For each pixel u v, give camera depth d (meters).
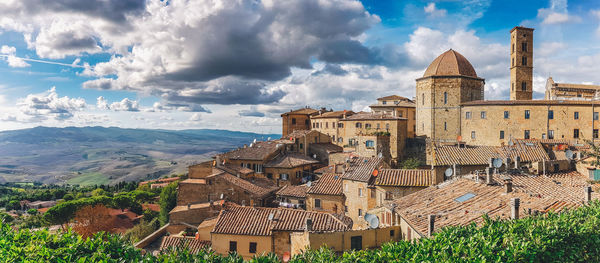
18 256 11.42
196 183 62.69
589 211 17.22
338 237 25.50
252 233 36.31
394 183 42.47
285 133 122.38
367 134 77.56
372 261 12.78
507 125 77.56
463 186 30.30
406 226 25.61
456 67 84.56
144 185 153.88
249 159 79.12
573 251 14.33
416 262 12.27
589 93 102.25
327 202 52.28
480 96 86.94
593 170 36.94
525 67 97.12
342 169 60.31
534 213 20.00
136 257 12.66
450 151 46.69
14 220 103.19
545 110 76.25
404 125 85.88
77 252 12.24
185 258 12.38
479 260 12.12
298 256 14.32
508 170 33.16
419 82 88.62
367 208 46.12
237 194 61.44
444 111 83.81
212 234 37.09
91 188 181.50
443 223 22.62
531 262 12.98
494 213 22.83
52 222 82.31
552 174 40.09
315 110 126.25
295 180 76.62
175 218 55.91
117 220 87.81
